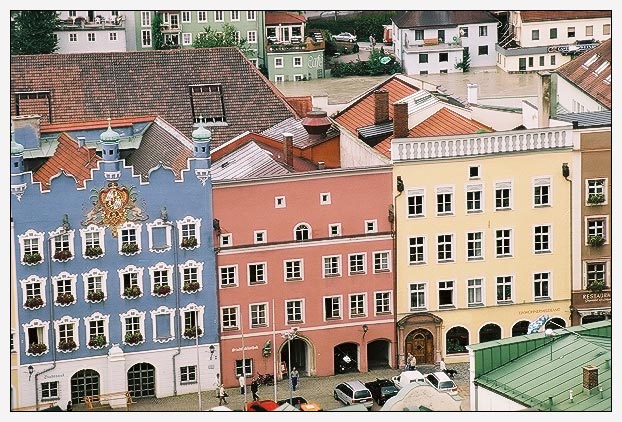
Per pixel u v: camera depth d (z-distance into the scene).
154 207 185.62
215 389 188.75
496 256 193.25
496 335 194.62
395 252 191.00
